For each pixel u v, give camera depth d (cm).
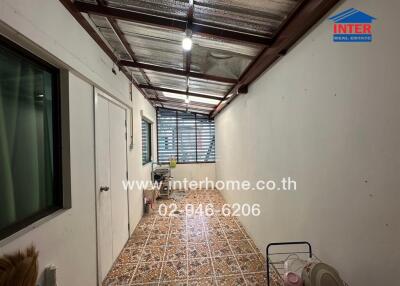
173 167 580
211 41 190
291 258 140
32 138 125
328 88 123
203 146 628
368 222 96
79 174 159
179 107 577
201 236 290
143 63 271
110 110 230
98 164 193
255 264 221
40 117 133
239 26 160
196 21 161
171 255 241
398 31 82
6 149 106
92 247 179
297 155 160
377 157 91
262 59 198
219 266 219
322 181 130
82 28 163
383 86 88
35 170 127
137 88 354
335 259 119
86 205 170
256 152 254
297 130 159
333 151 119
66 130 146
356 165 103
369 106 95
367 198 97
